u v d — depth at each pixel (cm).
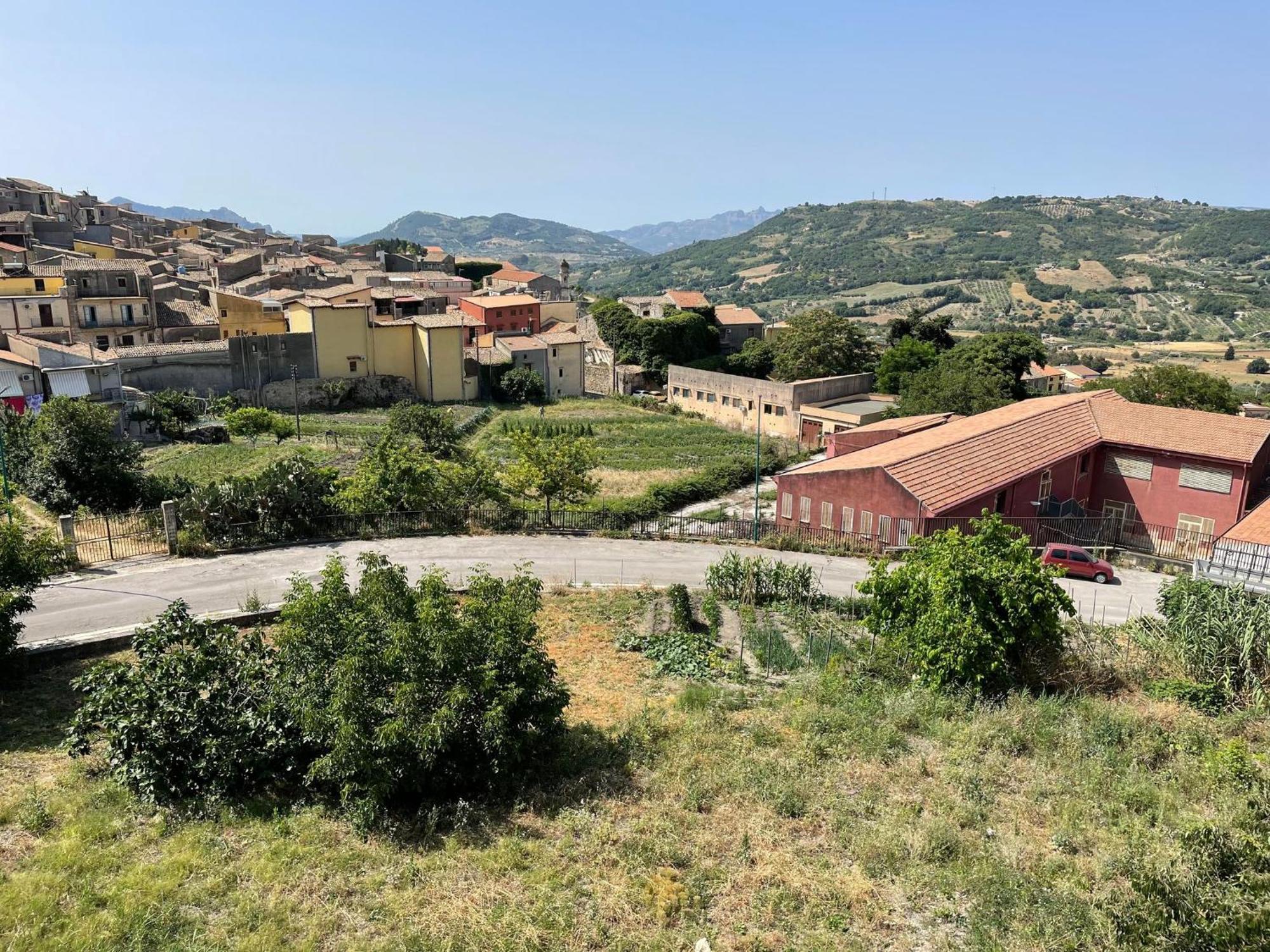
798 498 3975
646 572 3403
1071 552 3406
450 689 1559
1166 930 1030
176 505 3434
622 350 10369
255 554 3388
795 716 1927
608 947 1179
